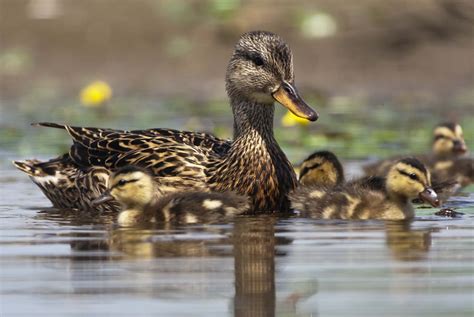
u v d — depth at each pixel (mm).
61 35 27484
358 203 13320
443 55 26062
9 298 9492
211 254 11133
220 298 9453
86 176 14180
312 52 26453
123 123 21469
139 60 27094
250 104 13852
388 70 26016
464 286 9742
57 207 14719
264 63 13773
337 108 23375
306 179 14992
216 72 26547
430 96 24641
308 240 11852
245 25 26875
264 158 13734
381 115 22469
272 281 10000
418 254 11070
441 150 18141
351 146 19234
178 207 13156
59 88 26438
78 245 11711
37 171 14867
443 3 26453
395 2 26766
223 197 13320
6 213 14125
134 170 13242
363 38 26484
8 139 20281
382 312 8977
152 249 11430
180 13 27438
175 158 13898
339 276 10156
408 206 13469
